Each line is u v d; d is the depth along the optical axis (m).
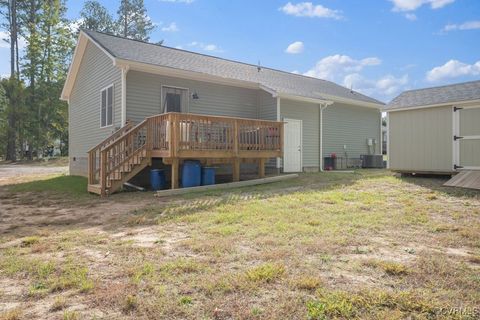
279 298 2.65
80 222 5.82
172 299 2.67
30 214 6.71
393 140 11.05
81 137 14.45
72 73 14.76
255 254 3.73
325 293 2.70
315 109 14.92
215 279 3.03
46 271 3.37
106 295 2.75
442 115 9.95
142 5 39.06
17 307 2.62
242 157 10.23
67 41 31.45
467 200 6.89
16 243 4.52
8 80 29.66
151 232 4.91
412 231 4.66
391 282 2.94
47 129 31.02
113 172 9.05
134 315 2.46
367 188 8.75
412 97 11.09
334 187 8.99
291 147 13.93
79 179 12.70
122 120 10.55
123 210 6.74
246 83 12.97
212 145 9.52
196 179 9.72
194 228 5.03
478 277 3.01
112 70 11.53
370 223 5.07
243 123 10.26
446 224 5.00
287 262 3.44
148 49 12.94
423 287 2.82
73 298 2.75
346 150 17.16
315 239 4.24
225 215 5.77
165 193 8.49
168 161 9.04
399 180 10.02
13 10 30.89
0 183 12.46
